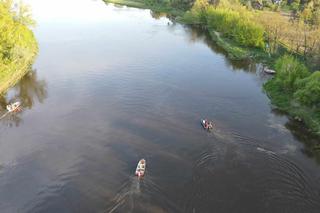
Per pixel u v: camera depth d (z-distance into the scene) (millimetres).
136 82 101062
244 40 139375
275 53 126625
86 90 95188
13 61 107688
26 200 56688
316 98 81188
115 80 102000
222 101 91375
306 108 83938
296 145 71500
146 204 54531
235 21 152625
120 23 177750
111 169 63219
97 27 165500
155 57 124938
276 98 92938
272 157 66750
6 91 95688
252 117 83188
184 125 78125
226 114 84188
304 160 66375
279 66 101688
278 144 71562
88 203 55344
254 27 137375
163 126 77625
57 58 119188
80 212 53719
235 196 56375
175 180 60000
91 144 70875
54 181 60562
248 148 69562
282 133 76125
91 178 61031
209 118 81625
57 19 176375
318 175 62250
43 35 146375
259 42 136625
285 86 94562
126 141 71750
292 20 158375
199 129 76312
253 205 54594
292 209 53844
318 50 106625
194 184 59000
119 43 140125
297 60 103688
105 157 66750
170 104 88375
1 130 76062
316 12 154000
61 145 70625
